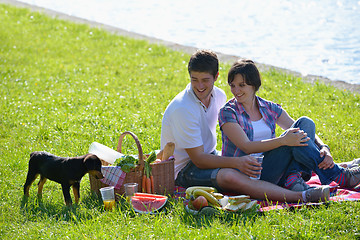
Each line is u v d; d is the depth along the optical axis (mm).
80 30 23656
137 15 32688
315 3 34531
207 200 6449
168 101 13141
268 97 13250
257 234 5582
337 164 7207
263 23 28250
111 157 7254
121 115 11664
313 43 22156
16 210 6578
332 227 5719
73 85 14742
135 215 6301
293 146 6797
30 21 24562
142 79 15906
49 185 7656
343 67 17484
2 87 13938
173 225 5898
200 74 6855
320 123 10844
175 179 7656
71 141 9773
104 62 18125
